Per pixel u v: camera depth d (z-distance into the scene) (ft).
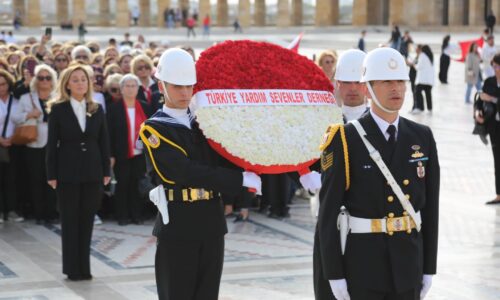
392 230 27.81
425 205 28.55
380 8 332.19
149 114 59.88
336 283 27.96
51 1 448.65
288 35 284.61
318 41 254.88
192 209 31.60
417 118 115.65
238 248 52.11
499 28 264.11
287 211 61.21
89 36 283.59
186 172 30.55
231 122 29.94
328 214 28.04
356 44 241.55
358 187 27.94
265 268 47.26
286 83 30.78
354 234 28.09
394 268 27.63
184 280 31.86
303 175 31.17
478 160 82.89
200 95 30.53
